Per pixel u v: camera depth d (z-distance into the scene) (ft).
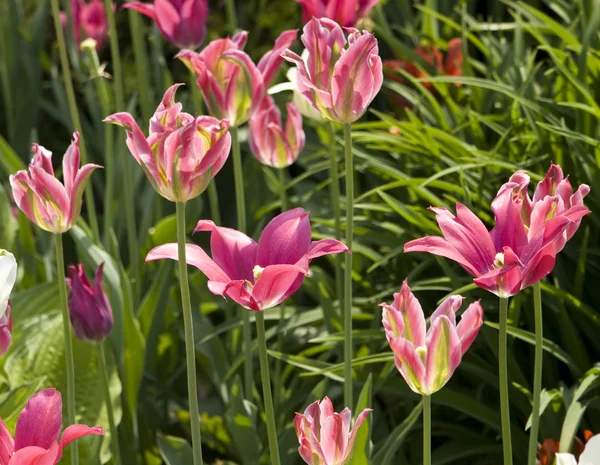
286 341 7.57
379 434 6.82
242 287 5.40
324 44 5.68
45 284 6.93
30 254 7.49
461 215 5.45
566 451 6.04
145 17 12.25
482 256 5.44
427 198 6.81
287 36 6.27
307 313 7.07
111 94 9.79
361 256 7.68
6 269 5.50
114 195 8.51
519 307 6.45
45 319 6.77
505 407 5.55
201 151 5.44
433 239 5.44
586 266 6.79
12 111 10.34
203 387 8.36
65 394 6.60
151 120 5.46
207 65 6.23
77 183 5.71
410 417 6.15
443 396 6.54
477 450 6.62
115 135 8.62
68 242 8.42
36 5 12.75
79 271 6.14
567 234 5.46
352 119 5.75
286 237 5.54
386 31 8.52
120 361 6.79
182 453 6.48
